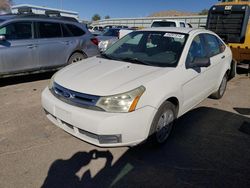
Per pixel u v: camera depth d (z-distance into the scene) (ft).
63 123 10.01
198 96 13.38
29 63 19.43
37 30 19.80
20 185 8.32
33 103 15.53
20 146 10.52
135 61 11.81
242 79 25.25
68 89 9.68
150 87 9.48
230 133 12.69
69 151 10.30
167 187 8.54
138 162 9.80
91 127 8.86
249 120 14.43
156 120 9.73
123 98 8.89
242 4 25.54
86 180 8.69
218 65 15.28
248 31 25.00
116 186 8.46
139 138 9.30
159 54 12.09
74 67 11.87
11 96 16.81
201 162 10.02
